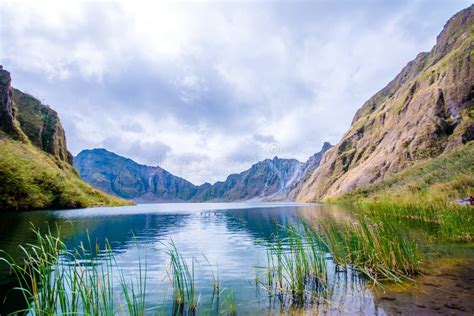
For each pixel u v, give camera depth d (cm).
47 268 649
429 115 9356
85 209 8862
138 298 947
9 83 13988
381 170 9756
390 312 761
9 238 2311
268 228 3139
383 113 15062
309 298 895
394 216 2428
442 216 1906
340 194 11012
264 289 1007
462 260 1218
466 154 5653
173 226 3512
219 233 2761
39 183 8750
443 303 798
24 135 13662
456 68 9538
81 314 775
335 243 1347
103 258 1584
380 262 1115
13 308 901
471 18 14650
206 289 1037
